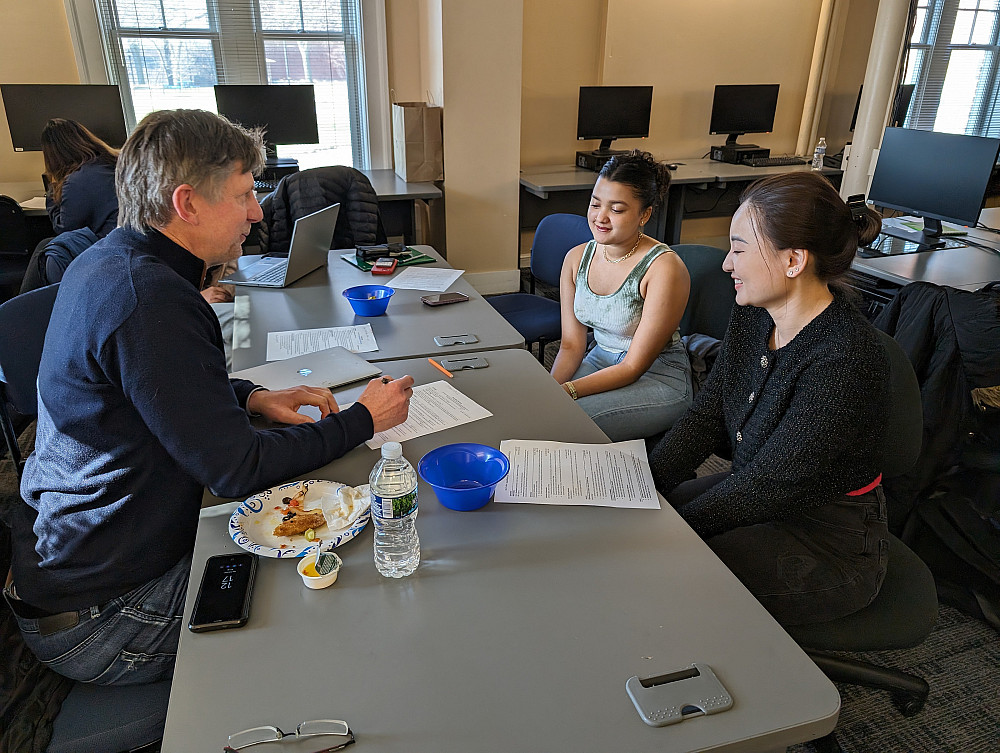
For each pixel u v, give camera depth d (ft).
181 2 12.78
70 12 12.12
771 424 4.23
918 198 10.06
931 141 9.76
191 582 2.93
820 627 4.00
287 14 13.37
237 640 2.64
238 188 3.64
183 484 3.57
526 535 3.28
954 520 6.03
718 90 15.60
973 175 9.27
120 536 3.48
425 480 3.56
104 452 3.37
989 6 18.95
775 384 4.21
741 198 4.19
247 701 2.36
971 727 5.04
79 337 3.20
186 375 3.18
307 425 3.77
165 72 13.19
